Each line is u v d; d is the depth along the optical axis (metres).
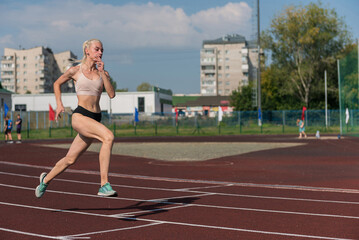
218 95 141.25
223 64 150.38
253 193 9.56
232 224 6.45
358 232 5.94
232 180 12.02
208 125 58.41
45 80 159.62
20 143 34.41
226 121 58.03
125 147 28.78
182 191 9.86
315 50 70.19
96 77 6.41
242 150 25.16
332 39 70.75
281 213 7.28
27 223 6.52
